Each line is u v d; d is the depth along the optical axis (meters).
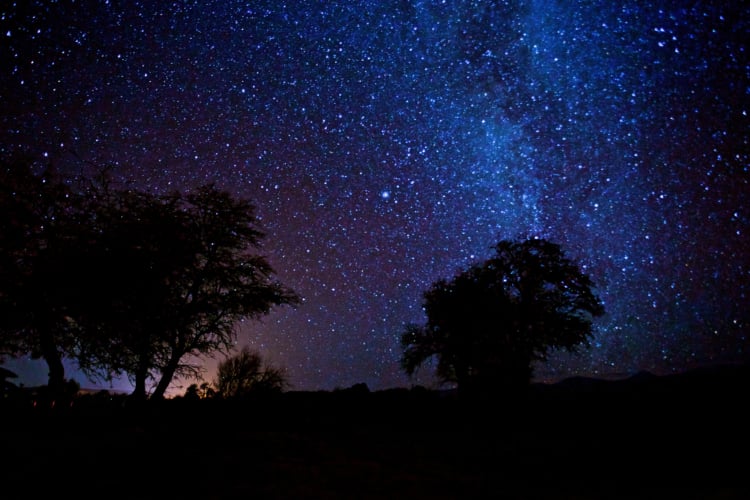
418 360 17.22
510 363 15.11
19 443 6.18
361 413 11.83
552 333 15.77
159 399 12.30
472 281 17.03
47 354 10.88
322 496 4.65
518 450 7.60
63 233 11.15
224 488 4.76
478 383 15.04
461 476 5.83
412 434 9.18
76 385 11.13
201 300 14.75
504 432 9.42
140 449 6.33
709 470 6.01
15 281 10.45
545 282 16.70
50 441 6.50
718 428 8.32
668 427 8.77
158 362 13.61
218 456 6.18
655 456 6.89
